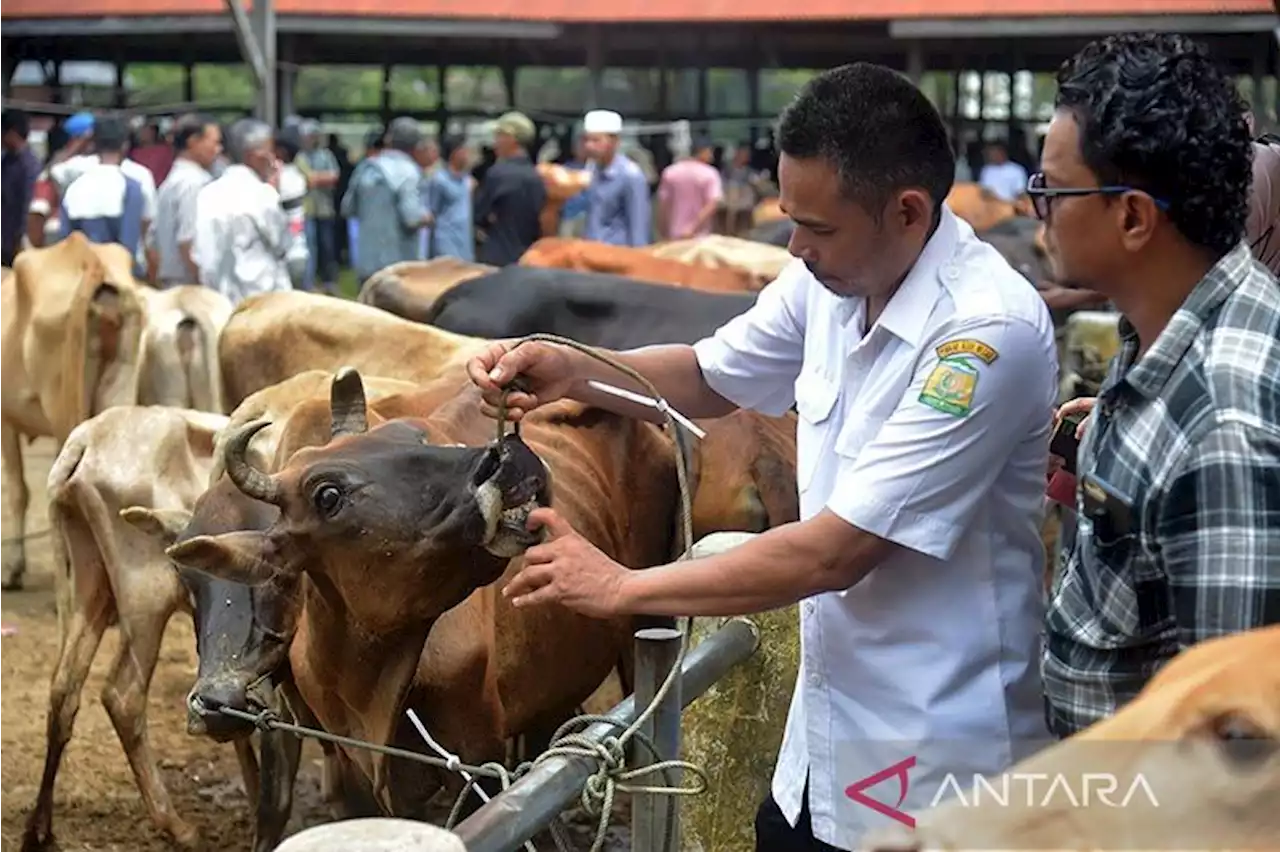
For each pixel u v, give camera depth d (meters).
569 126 24.80
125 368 8.81
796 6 20.66
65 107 20.52
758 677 4.18
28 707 6.94
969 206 14.32
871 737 2.91
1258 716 1.54
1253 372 2.09
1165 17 19.92
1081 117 2.22
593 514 4.50
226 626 3.58
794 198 2.83
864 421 2.91
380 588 3.43
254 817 5.46
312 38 23.70
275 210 11.17
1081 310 8.76
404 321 6.61
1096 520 2.22
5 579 8.93
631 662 4.92
